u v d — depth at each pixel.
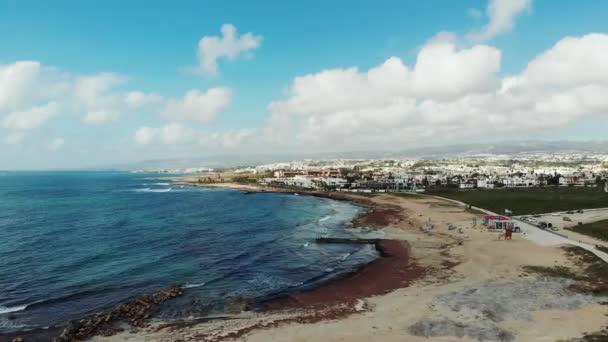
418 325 30.98
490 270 48.28
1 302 41.50
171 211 128.12
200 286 46.84
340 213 125.56
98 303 41.22
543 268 47.97
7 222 101.00
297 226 95.56
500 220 79.81
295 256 62.91
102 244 72.94
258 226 96.00
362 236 78.50
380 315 34.56
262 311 37.50
